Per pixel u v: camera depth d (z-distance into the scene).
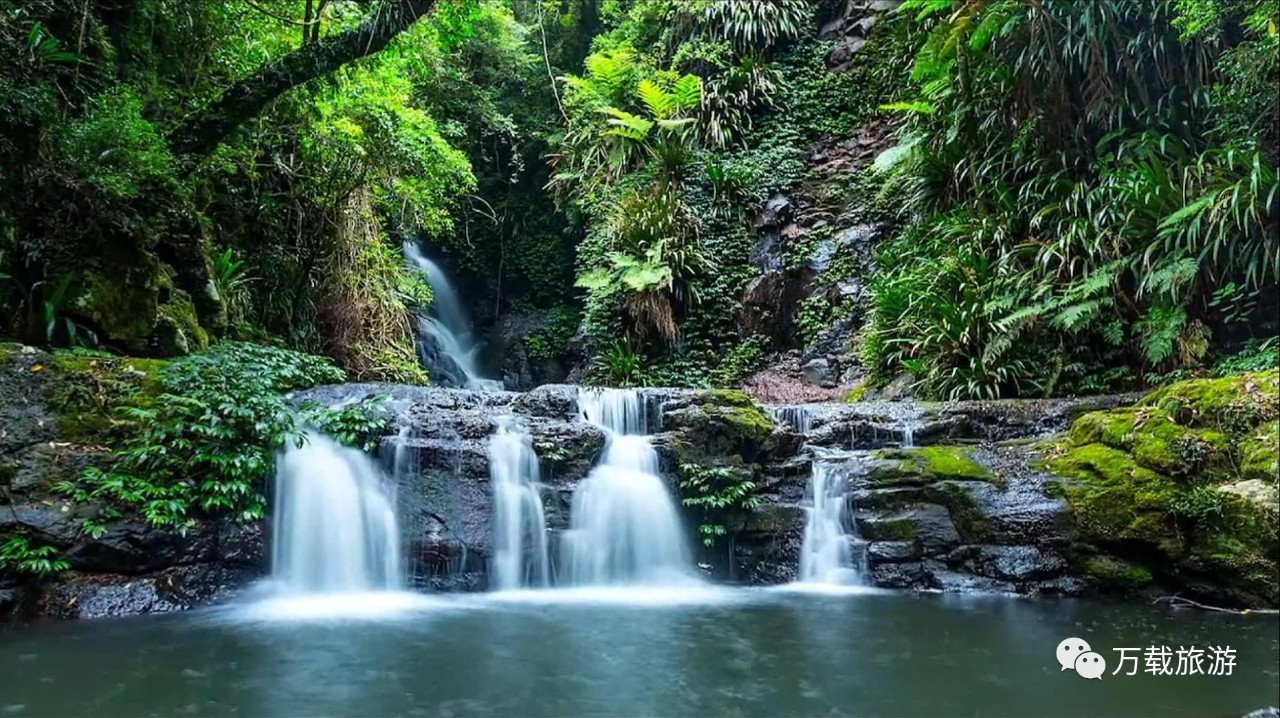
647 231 12.68
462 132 13.59
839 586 6.12
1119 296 7.70
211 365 5.96
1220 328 7.34
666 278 12.25
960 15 9.06
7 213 6.19
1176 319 7.06
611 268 12.84
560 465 6.49
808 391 11.21
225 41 9.30
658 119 13.80
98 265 6.57
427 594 5.74
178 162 7.67
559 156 15.11
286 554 5.59
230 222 9.22
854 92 14.12
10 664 3.73
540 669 3.77
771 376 11.84
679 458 6.66
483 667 3.80
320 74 8.39
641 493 6.52
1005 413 7.04
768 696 3.37
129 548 4.96
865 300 11.57
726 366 12.20
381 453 6.14
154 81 8.52
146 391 5.69
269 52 9.72
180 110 8.69
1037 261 8.12
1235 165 7.06
